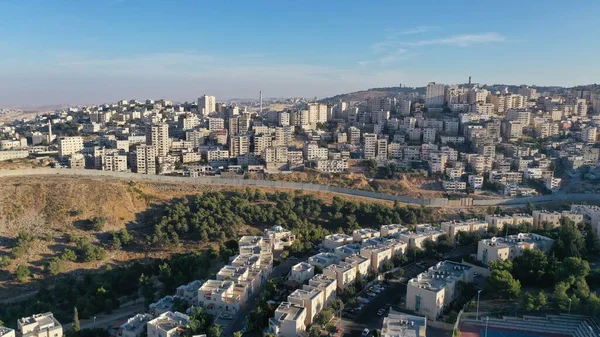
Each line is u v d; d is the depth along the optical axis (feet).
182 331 654.94
